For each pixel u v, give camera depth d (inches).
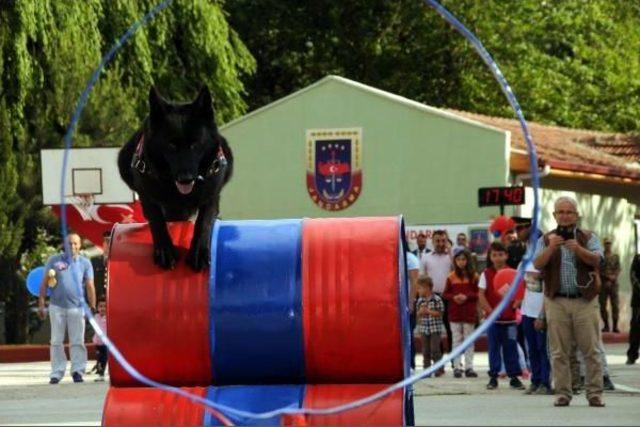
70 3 1248.8
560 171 1327.5
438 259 934.4
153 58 1369.3
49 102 1230.9
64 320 822.5
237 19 1923.0
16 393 740.7
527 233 793.6
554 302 612.7
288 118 1387.8
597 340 613.6
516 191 1070.4
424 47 1952.5
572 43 2054.6
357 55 1957.4
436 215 1330.0
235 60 1441.9
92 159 1097.4
